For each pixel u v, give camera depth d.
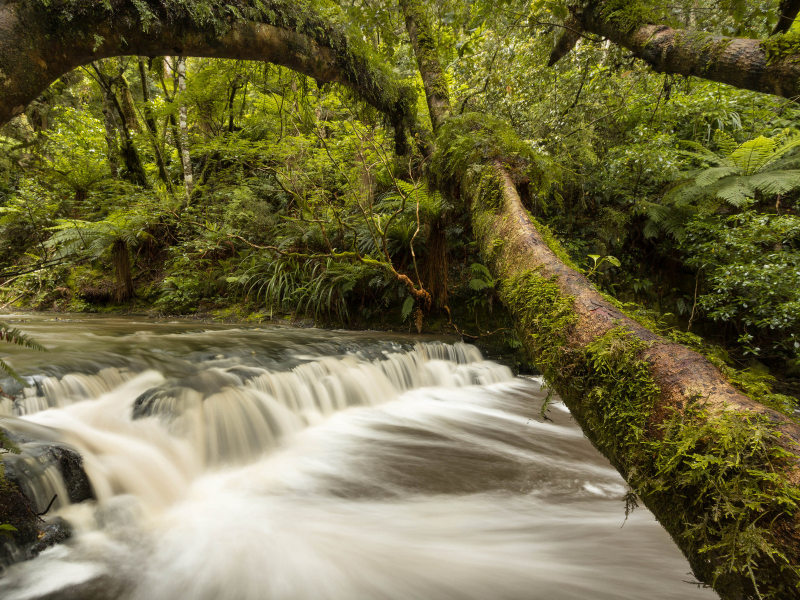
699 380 1.26
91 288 8.63
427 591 2.21
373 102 6.48
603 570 2.41
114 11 3.12
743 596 0.99
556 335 1.87
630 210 7.03
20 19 2.40
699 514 1.09
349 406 4.62
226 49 4.31
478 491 3.22
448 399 5.32
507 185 3.53
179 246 8.55
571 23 4.17
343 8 6.29
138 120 10.45
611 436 1.45
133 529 2.45
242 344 5.18
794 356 6.11
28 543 2.02
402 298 7.42
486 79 6.66
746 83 2.77
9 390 2.89
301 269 7.93
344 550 2.49
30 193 8.12
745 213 5.47
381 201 7.48
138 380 3.70
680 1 3.73
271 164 8.44
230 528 2.59
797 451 0.97
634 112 6.99
